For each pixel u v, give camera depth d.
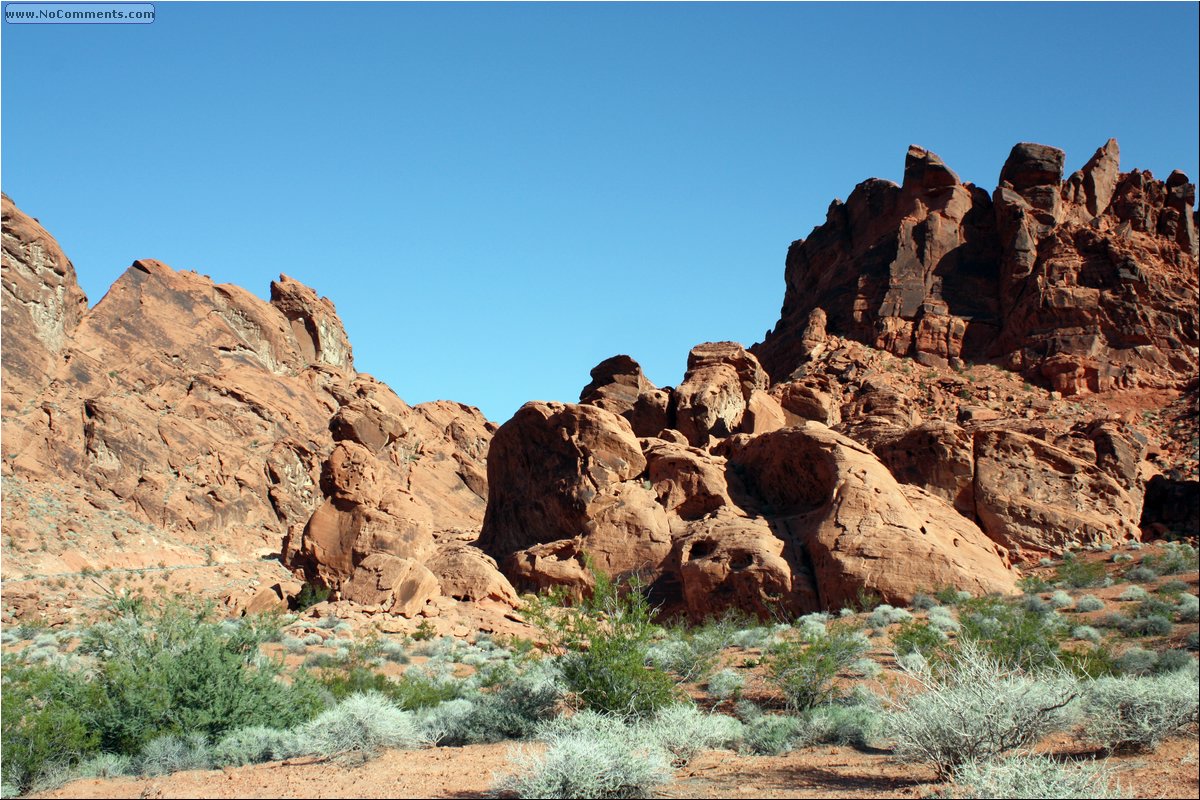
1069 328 75.88
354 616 34.72
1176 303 76.38
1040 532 45.00
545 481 45.56
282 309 115.62
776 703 21.69
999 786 11.47
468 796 13.25
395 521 39.31
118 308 96.88
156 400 91.75
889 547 36.41
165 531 78.75
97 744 16.97
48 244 90.50
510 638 33.75
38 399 82.75
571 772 12.71
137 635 20.19
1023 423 59.66
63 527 70.81
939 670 16.81
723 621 33.53
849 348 79.50
